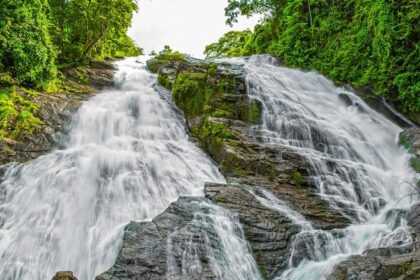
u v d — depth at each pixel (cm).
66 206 985
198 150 1194
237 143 1145
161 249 739
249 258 765
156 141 1256
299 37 1909
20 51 1365
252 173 1047
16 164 1104
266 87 1475
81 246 880
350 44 1609
